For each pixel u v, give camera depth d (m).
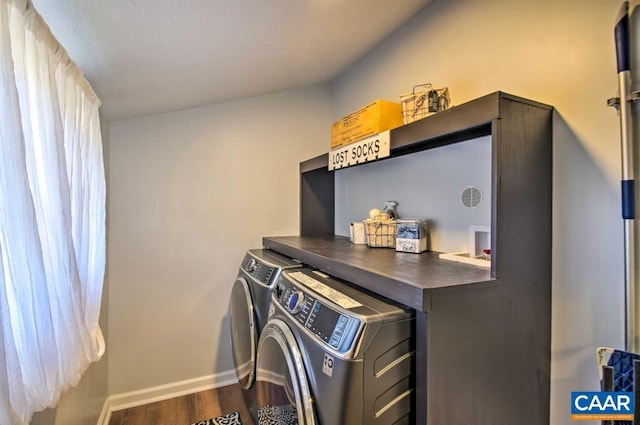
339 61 2.15
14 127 0.72
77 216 1.15
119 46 1.19
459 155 1.50
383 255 1.46
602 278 1.00
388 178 1.97
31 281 0.79
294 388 1.00
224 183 2.33
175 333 2.23
